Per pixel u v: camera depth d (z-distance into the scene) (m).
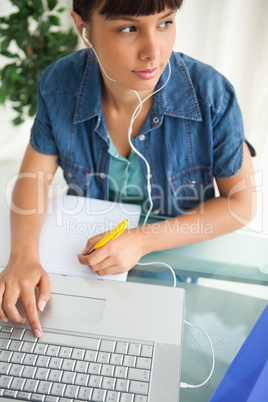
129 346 0.58
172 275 0.75
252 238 0.84
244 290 0.72
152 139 0.92
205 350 0.62
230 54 1.62
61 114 0.93
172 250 0.81
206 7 1.57
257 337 0.57
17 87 1.91
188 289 0.72
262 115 1.60
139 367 0.55
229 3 1.51
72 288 0.67
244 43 1.59
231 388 0.51
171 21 0.67
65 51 1.88
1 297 0.65
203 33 1.63
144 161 0.94
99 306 0.64
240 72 1.66
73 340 0.58
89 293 0.66
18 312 0.63
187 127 0.89
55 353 0.56
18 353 0.56
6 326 0.60
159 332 0.60
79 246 0.78
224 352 0.62
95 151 0.96
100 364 0.55
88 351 0.57
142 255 0.77
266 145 1.62
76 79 0.92
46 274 0.69
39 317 0.62
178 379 0.54
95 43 0.72
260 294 0.72
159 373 0.55
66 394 0.52
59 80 0.93
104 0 0.62
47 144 0.97
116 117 0.91
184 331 0.65
